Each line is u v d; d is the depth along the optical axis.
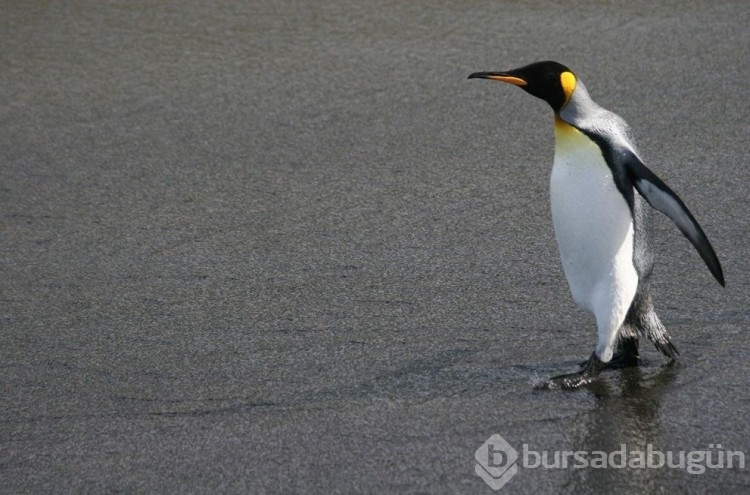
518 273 13.97
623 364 11.50
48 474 9.96
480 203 16.53
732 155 17.78
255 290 13.95
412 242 15.23
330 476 9.66
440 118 20.61
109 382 11.72
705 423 10.26
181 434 10.54
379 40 25.64
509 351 11.91
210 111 21.66
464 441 10.12
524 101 21.31
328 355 12.06
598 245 10.70
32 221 16.81
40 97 22.92
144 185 18.12
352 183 17.72
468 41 25.11
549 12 27.08
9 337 12.96
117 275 14.67
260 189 17.67
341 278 14.16
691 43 23.97
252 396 11.22
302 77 23.39
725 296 12.98
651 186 10.33
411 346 12.16
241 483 9.63
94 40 26.53
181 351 12.37
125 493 9.59
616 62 22.95
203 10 28.72
